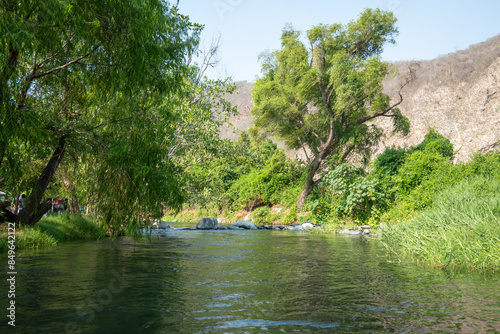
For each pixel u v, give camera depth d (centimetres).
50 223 1180
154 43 671
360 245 1033
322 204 2139
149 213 713
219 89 1505
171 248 940
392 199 1834
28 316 334
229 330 303
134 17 617
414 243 791
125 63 651
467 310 364
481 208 886
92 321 323
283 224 2402
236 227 2158
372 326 315
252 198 2967
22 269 581
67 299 396
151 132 710
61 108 836
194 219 3462
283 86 2494
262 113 2402
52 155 939
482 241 646
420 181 1756
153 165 700
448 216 884
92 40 623
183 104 1305
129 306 373
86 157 886
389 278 533
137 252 835
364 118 2392
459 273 575
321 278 533
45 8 488
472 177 1438
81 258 714
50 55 715
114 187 698
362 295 428
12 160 667
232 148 1661
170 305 379
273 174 2862
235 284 489
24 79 721
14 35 450
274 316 344
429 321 329
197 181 1647
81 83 787
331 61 2231
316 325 317
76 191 1399
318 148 2708
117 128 762
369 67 2175
